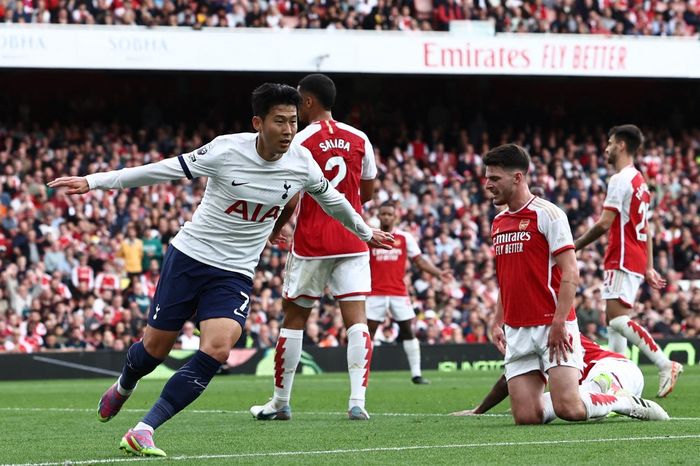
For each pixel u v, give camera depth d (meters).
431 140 38.06
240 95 37.28
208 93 37.12
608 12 36.34
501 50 34.06
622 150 14.46
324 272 11.40
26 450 8.56
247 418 11.86
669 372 14.14
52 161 32.09
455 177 35.38
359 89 38.41
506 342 10.06
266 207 8.27
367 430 9.88
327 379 22.56
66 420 12.05
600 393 10.09
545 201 9.82
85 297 28.30
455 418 11.34
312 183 8.51
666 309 30.45
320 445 8.53
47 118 35.34
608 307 14.62
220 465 7.22
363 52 33.28
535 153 38.09
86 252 29.22
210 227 8.23
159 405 7.86
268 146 8.09
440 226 32.72
